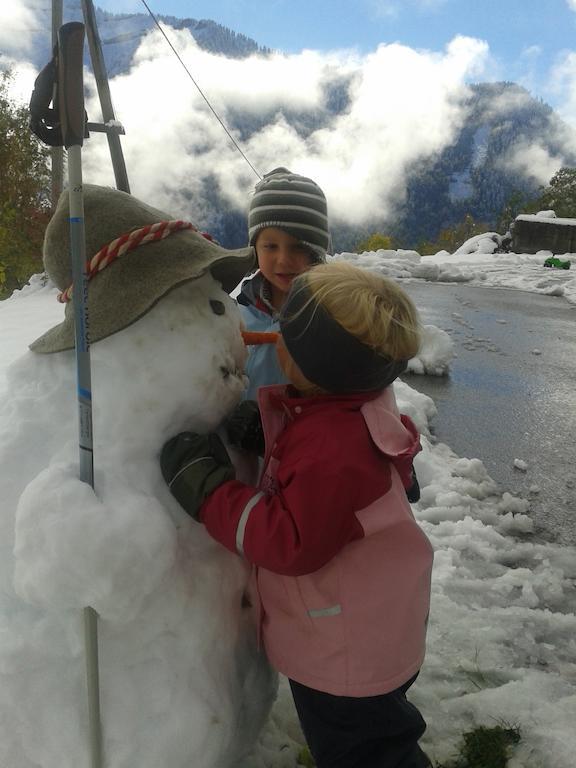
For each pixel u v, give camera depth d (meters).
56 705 1.38
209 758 1.47
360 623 1.54
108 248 1.46
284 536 1.41
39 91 1.30
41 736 1.38
